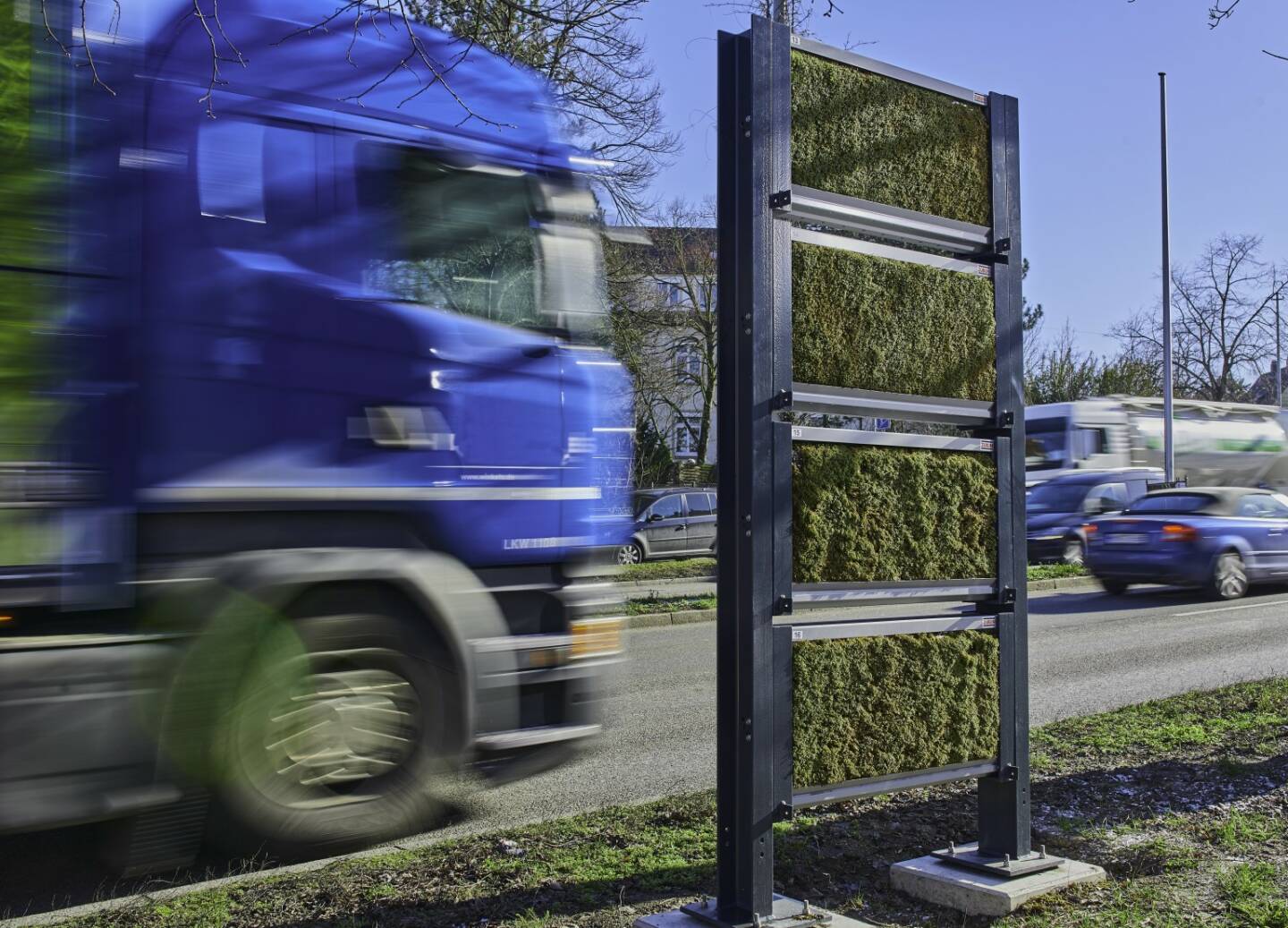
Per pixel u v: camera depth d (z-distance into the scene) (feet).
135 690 14.52
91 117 14.80
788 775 12.17
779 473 12.14
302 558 15.76
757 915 11.82
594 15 45.68
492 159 18.62
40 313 14.23
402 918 12.69
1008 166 14.84
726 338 12.23
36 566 13.97
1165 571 53.93
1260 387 210.38
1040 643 39.65
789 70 12.50
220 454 15.33
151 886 14.82
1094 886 13.56
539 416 18.56
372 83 17.43
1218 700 25.90
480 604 17.46
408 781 16.65
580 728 18.48
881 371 13.26
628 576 67.87
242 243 15.81
